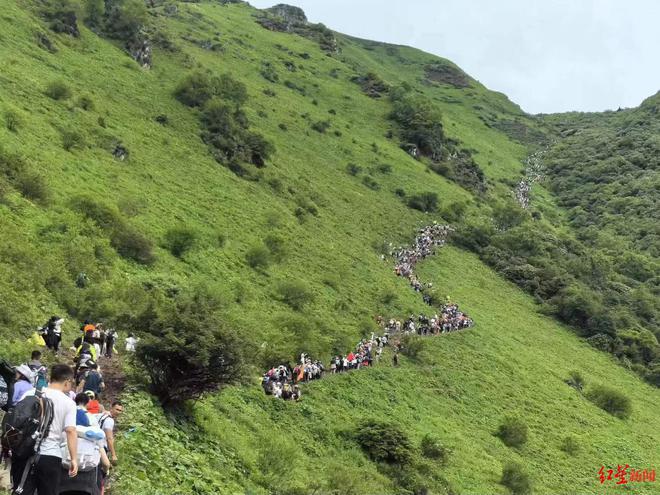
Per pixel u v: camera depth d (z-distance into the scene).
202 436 23.72
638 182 161.25
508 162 180.00
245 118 95.12
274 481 23.86
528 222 116.31
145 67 96.62
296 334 44.19
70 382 10.05
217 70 122.50
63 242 38.09
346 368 45.69
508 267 94.69
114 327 26.91
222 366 23.86
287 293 53.19
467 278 86.62
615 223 145.88
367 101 152.38
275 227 69.25
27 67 70.19
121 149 64.38
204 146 80.56
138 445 18.56
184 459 19.62
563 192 169.75
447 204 109.50
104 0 99.69
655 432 61.69
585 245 130.50
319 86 150.50
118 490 14.88
